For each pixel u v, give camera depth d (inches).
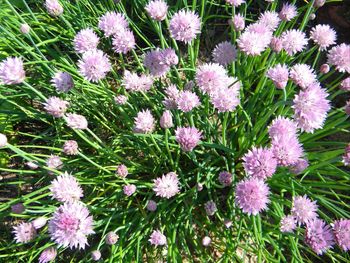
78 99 14.8
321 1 13.4
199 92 13.5
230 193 13.3
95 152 15.1
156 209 13.1
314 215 10.7
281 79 11.1
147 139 13.8
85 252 13.9
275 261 11.5
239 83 12.6
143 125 11.5
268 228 12.2
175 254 12.1
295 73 11.2
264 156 9.8
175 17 11.6
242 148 13.4
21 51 16.1
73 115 11.5
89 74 11.9
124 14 15.0
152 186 13.3
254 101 13.7
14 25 15.8
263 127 13.5
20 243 12.0
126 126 14.7
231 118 14.0
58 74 12.3
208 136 14.0
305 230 10.5
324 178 13.3
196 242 12.9
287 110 13.1
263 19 13.4
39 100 15.3
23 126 16.4
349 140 15.8
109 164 14.2
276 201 12.6
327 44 12.9
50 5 13.5
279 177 11.8
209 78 11.3
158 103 14.4
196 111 13.7
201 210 14.0
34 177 15.4
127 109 14.2
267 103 13.9
